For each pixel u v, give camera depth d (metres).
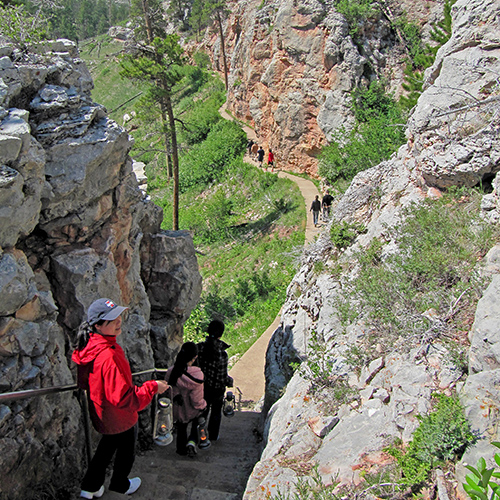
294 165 27.83
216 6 45.00
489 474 2.74
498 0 7.60
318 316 7.97
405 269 6.07
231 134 33.59
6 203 4.22
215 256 23.70
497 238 5.69
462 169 6.73
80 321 5.57
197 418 6.27
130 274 7.13
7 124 4.39
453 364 4.60
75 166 5.30
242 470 5.93
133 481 4.78
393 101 23.02
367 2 24.41
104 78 64.88
